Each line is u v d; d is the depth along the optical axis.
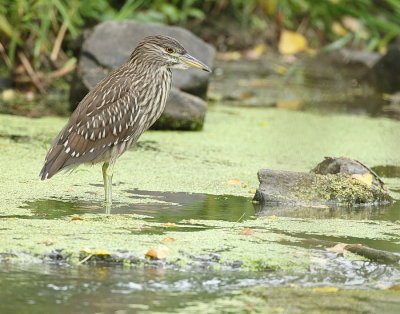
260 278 8.84
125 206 11.37
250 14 25.45
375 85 23.45
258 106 20.64
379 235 10.48
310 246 9.83
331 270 9.15
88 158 11.77
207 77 17.83
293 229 10.59
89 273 8.76
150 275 8.78
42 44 20.45
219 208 11.52
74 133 11.66
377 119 19.55
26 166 13.34
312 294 8.46
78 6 21.20
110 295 8.18
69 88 19.83
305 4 25.83
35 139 15.34
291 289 8.58
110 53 17.83
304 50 25.28
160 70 12.36
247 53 24.59
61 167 11.51
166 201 11.77
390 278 9.04
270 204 11.91
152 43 12.27
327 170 12.87
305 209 11.77
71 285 8.39
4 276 8.55
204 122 18.12
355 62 24.05
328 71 24.16
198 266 9.07
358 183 12.34
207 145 15.83
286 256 9.42
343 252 9.63
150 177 13.13
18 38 20.16
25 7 20.05
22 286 8.31
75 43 18.75
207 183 12.95
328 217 11.34
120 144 12.02
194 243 9.67
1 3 20.00
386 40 25.55
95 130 11.76
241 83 22.67
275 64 24.27
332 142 16.67
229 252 9.42
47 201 11.45
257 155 15.18
